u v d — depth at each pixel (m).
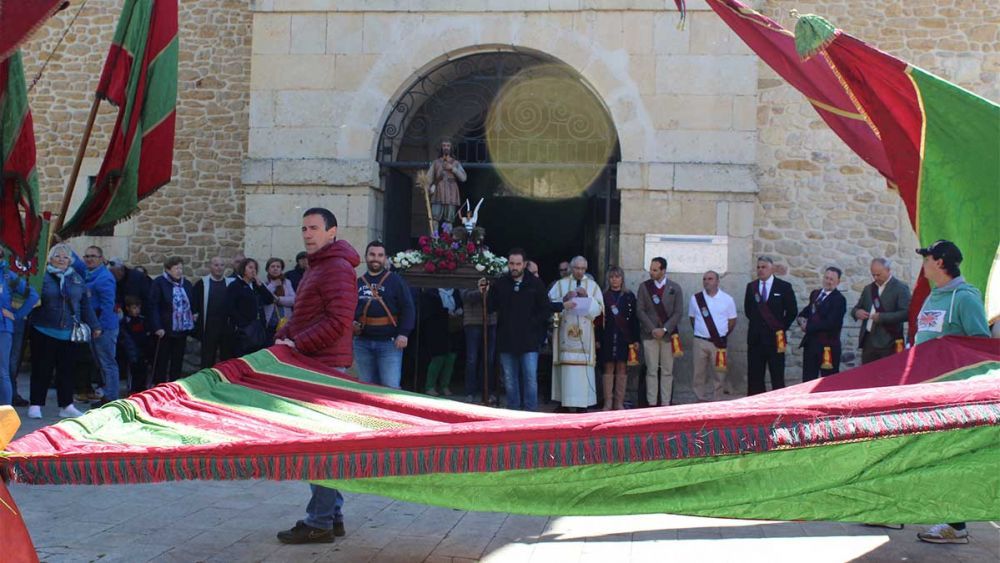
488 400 10.20
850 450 3.49
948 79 10.92
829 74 5.47
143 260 11.96
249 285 10.09
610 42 10.70
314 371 4.71
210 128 11.93
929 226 5.13
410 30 10.89
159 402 3.73
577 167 10.96
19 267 6.85
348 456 3.17
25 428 7.92
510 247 15.16
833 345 9.73
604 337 10.07
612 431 3.15
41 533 4.87
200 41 11.97
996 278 4.99
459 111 11.62
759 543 4.93
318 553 4.62
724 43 10.57
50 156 12.10
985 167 4.92
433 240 9.65
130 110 6.97
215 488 6.13
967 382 3.52
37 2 4.55
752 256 11.05
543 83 11.29
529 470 3.42
